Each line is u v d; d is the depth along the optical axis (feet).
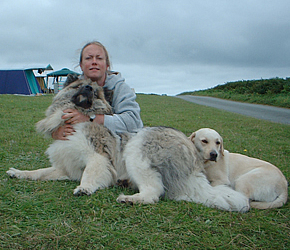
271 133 33.47
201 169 12.34
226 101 112.68
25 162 15.35
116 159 12.78
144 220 8.95
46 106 49.73
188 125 36.37
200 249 7.74
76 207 9.59
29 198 9.91
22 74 83.35
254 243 8.23
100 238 7.75
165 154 11.76
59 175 13.14
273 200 11.51
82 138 12.25
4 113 37.32
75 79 14.71
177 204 10.68
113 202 10.30
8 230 7.77
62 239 7.53
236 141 26.61
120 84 15.11
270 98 96.78
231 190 11.34
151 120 40.29
